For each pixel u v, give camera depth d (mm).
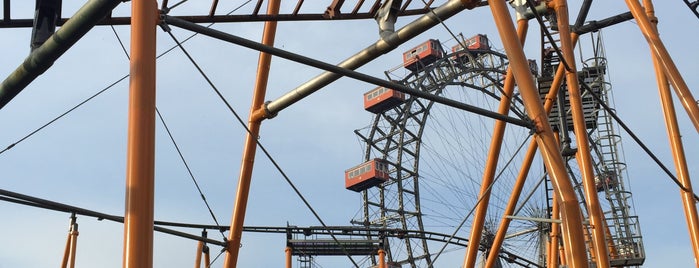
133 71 13648
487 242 62406
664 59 25141
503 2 18250
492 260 28797
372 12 20484
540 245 56938
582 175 22328
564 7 23266
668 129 25875
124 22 20344
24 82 14867
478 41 92062
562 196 17266
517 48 17953
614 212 36375
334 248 53625
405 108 92625
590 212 21844
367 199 93375
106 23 20250
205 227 34719
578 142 22516
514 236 58688
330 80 21250
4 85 15008
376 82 16984
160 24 15625
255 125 23812
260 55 24203
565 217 17156
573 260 16953
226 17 20516
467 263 24469
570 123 35062
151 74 13688
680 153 25375
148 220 12766
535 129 17703
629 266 33156
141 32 13875
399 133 92562
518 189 28875
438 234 57094
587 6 27141
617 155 37719
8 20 18359
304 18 20844
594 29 27172
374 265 74250
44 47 14281
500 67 92062
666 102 25953
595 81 37844
